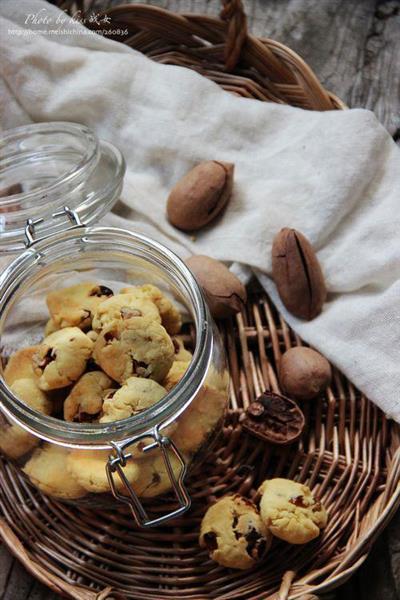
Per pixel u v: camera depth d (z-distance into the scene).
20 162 0.63
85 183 0.60
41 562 0.55
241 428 0.58
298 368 0.58
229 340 0.60
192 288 0.52
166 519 0.50
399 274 0.61
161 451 0.49
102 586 0.54
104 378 0.53
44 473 0.51
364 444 0.58
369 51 0.74
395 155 0.64
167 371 0.52
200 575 0.54
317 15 0.75
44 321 0.57
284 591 0.52
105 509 0.55
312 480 0.57
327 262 0.62
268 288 0.62
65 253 0.54
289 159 0.64
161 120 0.65
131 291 0.54
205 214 0.62
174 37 0.68
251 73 0.68
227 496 0.55
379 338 0.59
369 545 0.53
